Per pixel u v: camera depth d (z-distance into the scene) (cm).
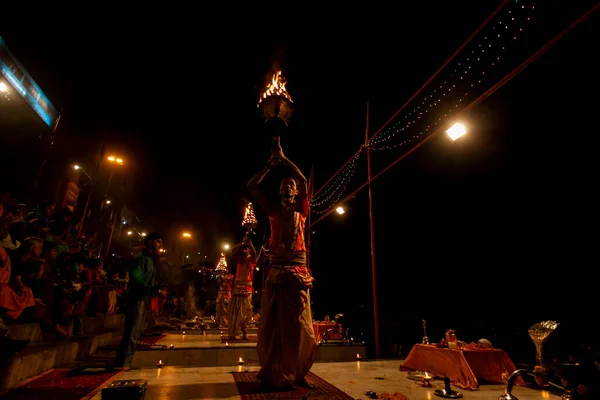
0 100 1262
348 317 1431
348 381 482
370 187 980
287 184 472
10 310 475
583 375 256
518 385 480
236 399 369
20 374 420
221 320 1273
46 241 723
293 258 454
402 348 1048
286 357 421
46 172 1562
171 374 507
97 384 422
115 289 1124
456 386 464
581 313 662
